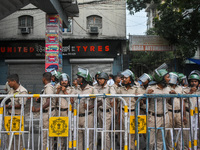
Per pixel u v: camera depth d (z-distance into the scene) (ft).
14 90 13.09
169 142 14.17
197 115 12.25
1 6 27.94
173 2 37.17
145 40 41.70
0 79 44.32
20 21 44.55
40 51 43.32
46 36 30.73
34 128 20.11
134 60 66.08
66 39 42.96
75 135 11.57
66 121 11.48
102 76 14.90
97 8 44.45
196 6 36.11
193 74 14.73
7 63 44.32
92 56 43.52
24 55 43.42
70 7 34.45
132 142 13.41
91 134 13.03
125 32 44.24
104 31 44.27
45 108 13.28
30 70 44.52
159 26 37.50
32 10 44.24
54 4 27.99
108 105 14.64
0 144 11.44
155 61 61.31
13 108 11.82
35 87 44.16
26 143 16.66
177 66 49.67
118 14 44.47
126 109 11.66
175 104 14.58
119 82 18.67
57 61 30.50
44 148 13.05
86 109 12.03
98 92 14.48
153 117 12.77
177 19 36.63
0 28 44.11
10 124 11.70
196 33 37.50
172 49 41.42
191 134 12.03
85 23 44.16
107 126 14.46
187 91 16.79
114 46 43.45
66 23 38.50
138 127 11.78
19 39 43.21
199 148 14.21
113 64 44.14
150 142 12.55
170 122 14.51
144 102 14.48
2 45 43.57
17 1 27.45
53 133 11.43
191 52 41.52
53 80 16.37
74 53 43.16
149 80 16.75
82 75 13.47
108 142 14.19
